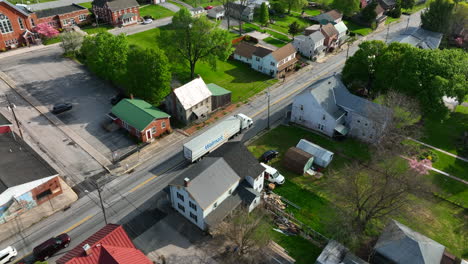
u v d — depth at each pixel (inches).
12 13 3774.6
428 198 2094.0
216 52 3275.1
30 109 2881.4
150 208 2043.6
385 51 2908.5
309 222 1996.8
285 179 2300.7
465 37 4594.0
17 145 2279.8
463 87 2470.5
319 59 4077.3
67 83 3282.5
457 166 2476.6
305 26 4906.5
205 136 2431.1
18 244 1811.0
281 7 5191.9
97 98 3063.5
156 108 2726.4
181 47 3240.7
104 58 3046.3
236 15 5073.8
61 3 5521.7
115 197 2107.5
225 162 2016.5
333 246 1765.5
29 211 1991.9
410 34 4205.2
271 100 3186.5
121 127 2701.8
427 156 2532.0
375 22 4995.1
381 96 2775.6
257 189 2146.9
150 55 2716.5
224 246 1836.9
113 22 4591.5
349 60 3073.3
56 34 4097.0
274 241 1875.0
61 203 2053.4
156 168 2342.5
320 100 2667.3
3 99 2992.1
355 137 2728.8
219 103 3009.4
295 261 1772.9
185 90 2768.2
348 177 1991.9
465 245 1902.1
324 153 2406.5
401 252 1701.5
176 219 1983.3
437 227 2003.0
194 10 5064.0
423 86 2571.4
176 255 1781.5
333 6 5300.2
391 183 1825.8
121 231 1545.3
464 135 2800.2
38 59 3713.1
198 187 1847.9
